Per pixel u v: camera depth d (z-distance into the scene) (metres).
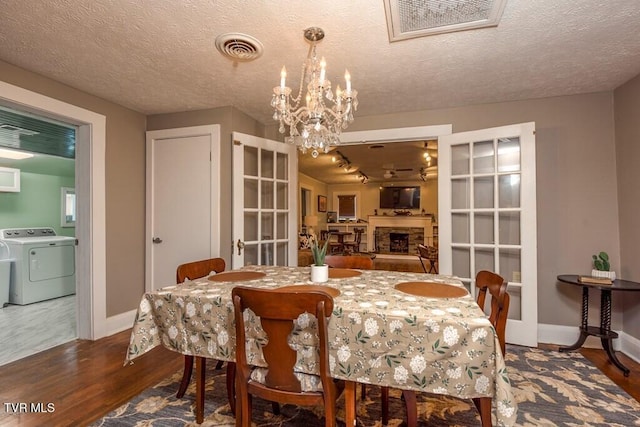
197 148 3.14
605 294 2.46
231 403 1.75
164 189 3.25
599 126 2.71
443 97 2.81
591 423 1.66
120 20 1.71
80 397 1.92
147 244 3.28
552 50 2.02
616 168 2.66
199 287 1.74
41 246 4.09
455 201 2.99
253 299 1.26
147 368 2.30
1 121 2.96
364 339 1.31
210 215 3.09
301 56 2.09
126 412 1.77
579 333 2.73
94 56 2.11
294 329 1.39
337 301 1.44
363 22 1.72
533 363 2.37
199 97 2.85
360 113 3.23
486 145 2.87
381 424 1.68
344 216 10.08
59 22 1.73
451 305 1.39
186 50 2.03
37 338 2.84
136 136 3.23
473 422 1.69
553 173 2.82
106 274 2.92
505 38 1.88
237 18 1.69
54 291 4.23
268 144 3.30
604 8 1.60
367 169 7.40
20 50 2.03
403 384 1.27
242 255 3.03
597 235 2.72
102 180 2.86
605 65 2.24
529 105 2.87
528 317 2.68
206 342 1.54
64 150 4.03
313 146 2.06
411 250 9.22
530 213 2.66
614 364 2.30
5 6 1.58
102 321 2.86
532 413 1.75
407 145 4.90
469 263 2.92
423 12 1.63
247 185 3.16
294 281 1.87
